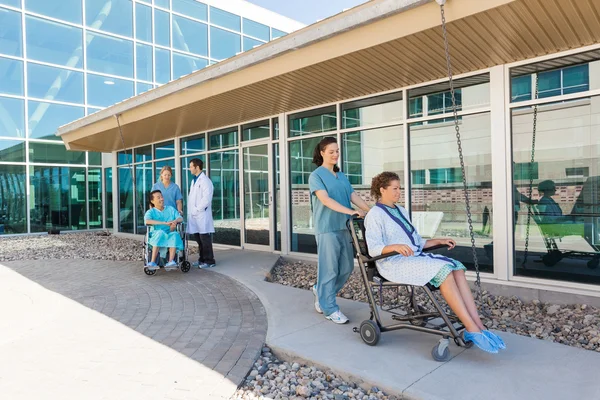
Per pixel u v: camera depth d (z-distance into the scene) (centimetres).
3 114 1280
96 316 452
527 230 509
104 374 309
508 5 358
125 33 1512
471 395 263
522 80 505
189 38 1677
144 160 1167
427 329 322
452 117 565
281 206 771
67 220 1420
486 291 518
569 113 479
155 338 381
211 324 415
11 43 1285
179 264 634
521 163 511
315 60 497
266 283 572
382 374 293
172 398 274
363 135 654
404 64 506
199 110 743
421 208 599
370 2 430
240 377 303
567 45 455
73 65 1402
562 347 336
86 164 1465
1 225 1278
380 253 329
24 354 349
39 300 523
